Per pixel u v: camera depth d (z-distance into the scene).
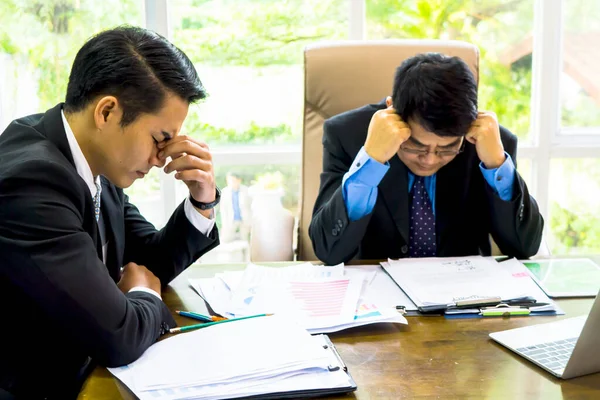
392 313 1.22
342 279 1.40
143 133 1.14
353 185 1.54
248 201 2.66
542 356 1.06
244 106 2.62
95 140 1.15
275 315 1.20
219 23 2.54
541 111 2.64
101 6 2.46
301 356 1.03
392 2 2.57
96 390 0.98
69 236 1.04
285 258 1.81
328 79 1.99
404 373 1.02
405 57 2.00
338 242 1.57
